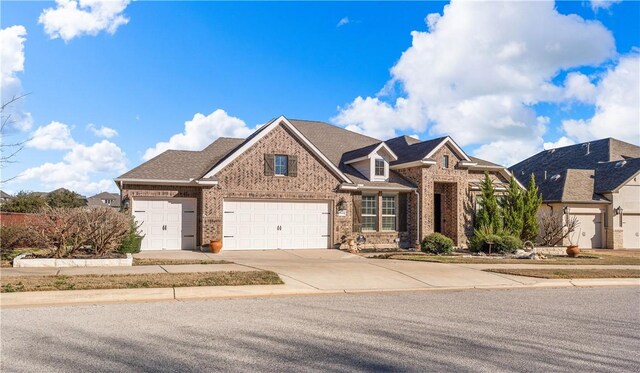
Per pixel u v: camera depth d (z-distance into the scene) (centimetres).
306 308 981
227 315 898
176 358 625
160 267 1466
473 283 1378
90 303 1000
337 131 3030
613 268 1791
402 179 2548
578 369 613
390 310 976
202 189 2080
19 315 876
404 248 2444
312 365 607
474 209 2583
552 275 1529
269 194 2180
